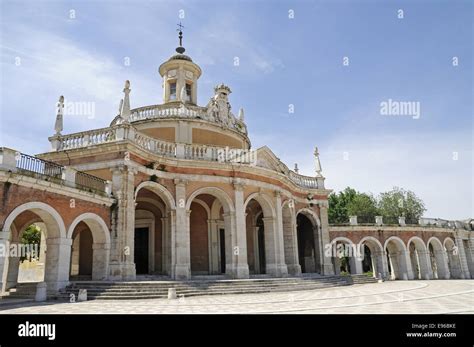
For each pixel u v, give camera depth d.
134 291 15.95
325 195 32.75
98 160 19.91
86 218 17.25
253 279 20.44
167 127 25.75
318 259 31.22
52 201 15.49
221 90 28.92
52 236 15.93
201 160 22.88
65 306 12.74
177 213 21.75
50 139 21.31
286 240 28.00
